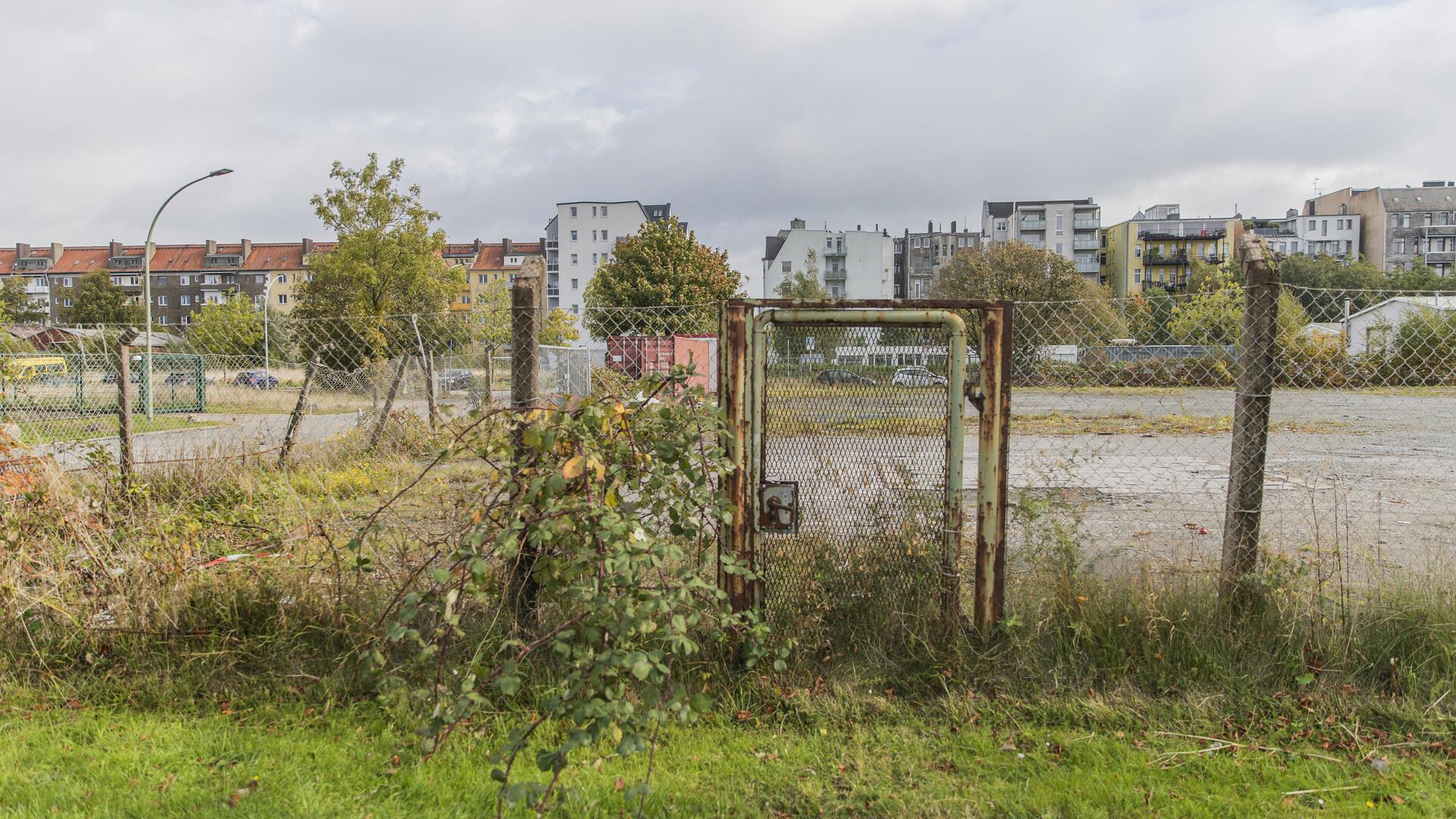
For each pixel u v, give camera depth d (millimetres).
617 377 3506
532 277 3570
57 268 111625
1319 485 8055
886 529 3594
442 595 3004
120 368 6234
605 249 97375
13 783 2820
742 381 3422
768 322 3475
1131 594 3600
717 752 3010
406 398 9445
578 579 2611
